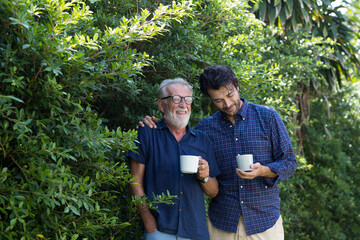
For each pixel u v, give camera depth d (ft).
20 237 5.39
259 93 11.27
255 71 10.30
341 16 19.85
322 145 21.50
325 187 21.29
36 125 5.61
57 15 5.24
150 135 7.34
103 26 7.87
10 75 5.00
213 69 7.57
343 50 20.62
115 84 7.08
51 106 5.53
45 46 5.12
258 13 17.62
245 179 7.67
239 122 7.87
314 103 22.39
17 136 5.18
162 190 7.09
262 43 15.14
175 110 7.27
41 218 5.59
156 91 8.46
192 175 7.27
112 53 6.19
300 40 17.38
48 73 5.41
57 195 5.21
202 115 9.36
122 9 8.50
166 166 7.17
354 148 24.13
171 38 9.00
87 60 6.00
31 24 5.33
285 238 17.88
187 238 7.03
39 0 5.30
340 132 23.44
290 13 17.20
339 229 21.15
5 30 5.35
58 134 5.82
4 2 4.82
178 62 8.98
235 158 7.79
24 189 5.25
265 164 7.75
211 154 7.70
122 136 6.08
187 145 7.41
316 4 19.16
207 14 9.86
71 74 5.76
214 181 7.62
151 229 6.99
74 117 5.91
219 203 7.88
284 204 16.34
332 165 21.91
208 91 7.61
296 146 16.35
